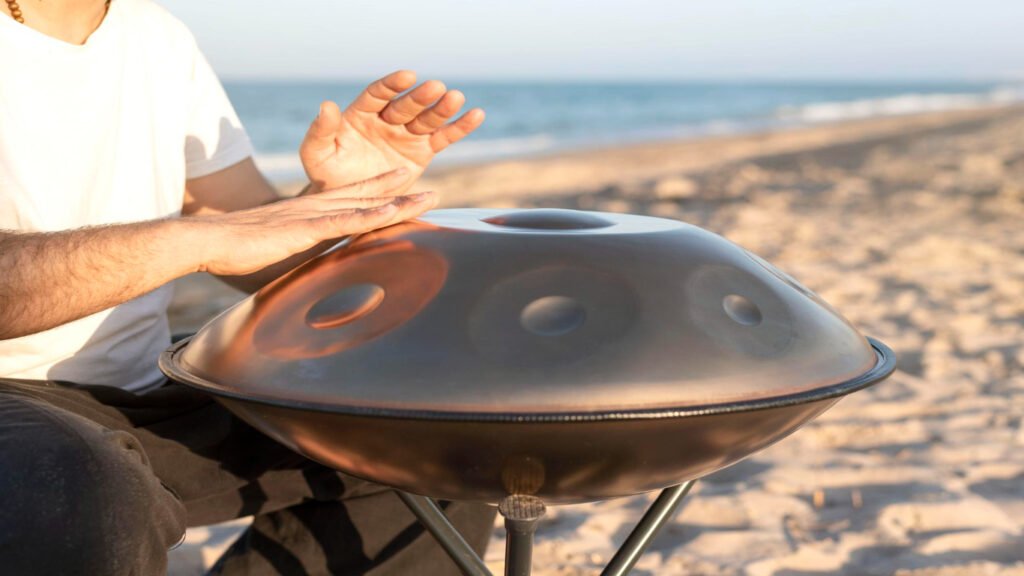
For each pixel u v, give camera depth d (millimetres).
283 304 1014
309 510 1387
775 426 923
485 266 948
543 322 885
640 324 884
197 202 1534
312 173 1315
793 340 951
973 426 2668
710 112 44812
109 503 848
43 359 1206
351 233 1046
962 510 2080
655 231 1048
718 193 9117
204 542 2031
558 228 1110
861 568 1854
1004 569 1798
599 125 33844
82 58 1220
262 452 1321
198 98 1476
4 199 1135
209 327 1102
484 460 877
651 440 850
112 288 995
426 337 881
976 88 116500
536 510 959
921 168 11797
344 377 870
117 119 1264
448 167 15852
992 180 9859
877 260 5312
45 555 812
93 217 1238
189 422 1274
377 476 956
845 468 2365
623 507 2217
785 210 7723
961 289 4547
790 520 2082
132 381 1318
